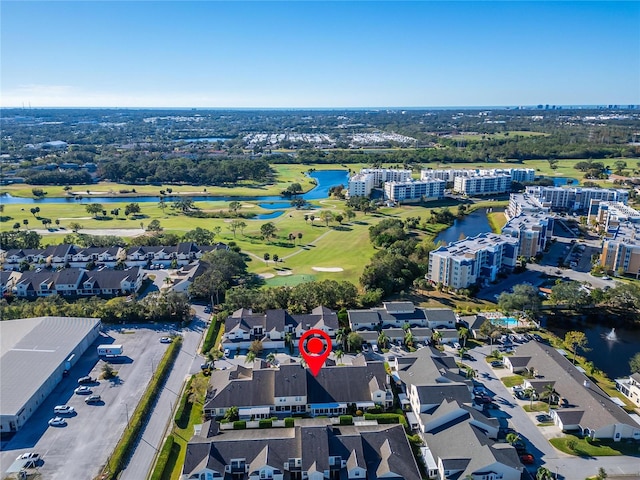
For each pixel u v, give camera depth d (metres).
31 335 155.62
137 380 141.50
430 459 110.38
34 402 126.88
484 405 130.50
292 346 160.62
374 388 130.25
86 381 139.50
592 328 181.38
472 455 106.19
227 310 181.88
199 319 182.00
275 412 128.12
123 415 125.62
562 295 191.25
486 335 167.75
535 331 176.62
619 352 163.50
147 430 120.00
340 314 178.38
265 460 104.62
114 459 108.31
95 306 180.12
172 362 151.38
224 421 122.88
